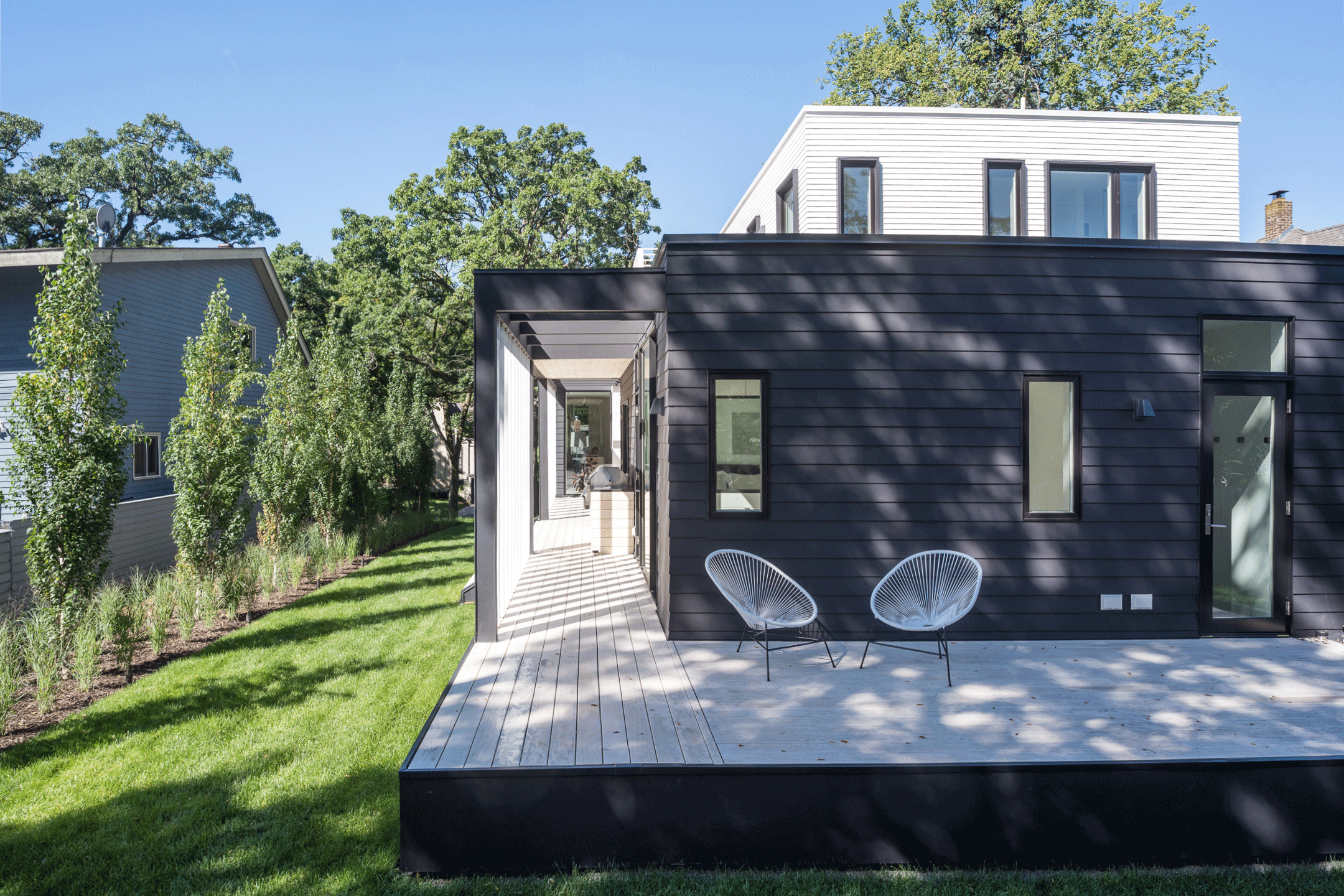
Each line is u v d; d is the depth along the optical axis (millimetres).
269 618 7949
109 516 6336
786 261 6008
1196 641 6004
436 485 26422
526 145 21234
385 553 12484
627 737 3881
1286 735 3973
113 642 6465
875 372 6031
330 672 6004
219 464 8078
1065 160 8469
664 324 6180
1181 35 20891
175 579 7973
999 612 6035
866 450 6027
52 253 9953
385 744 4574
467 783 3396
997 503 6047
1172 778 3549
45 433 6074
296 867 3322
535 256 20609
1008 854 3506
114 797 3943
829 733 3969
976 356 6055
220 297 8242
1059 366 6070
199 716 5102
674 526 5977
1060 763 3525
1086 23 21250
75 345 6191
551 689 4723
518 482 8336
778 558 6000
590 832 3441
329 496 11141
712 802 3463
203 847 3475
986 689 4762
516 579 8086
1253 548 6211
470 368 21219
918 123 8422
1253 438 6219
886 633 6004
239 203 28781
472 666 5227
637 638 6016
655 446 7406
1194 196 8578
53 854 3410
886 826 3498
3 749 4602
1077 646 5848
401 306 19188
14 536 7273
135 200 26734
